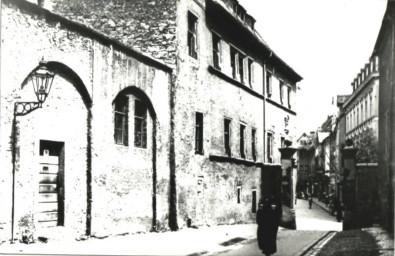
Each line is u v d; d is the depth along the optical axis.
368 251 12.94
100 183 15.15
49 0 20.75
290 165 23.91
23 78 12.16
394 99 16.48
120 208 16.19
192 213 20.75
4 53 11.60
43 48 12.83
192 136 21.02
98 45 15.11
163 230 18.69
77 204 14.33
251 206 28.41
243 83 27.59
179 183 19.66
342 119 29.78
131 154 16.97
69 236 13.80
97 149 15.04
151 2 20.08
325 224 30.25
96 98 15.02
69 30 13.82
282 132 35.56
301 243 16.02
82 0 20.78
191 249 13.94
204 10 22.64
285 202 23.88
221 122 24.39
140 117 17.97
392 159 16.42
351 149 20.19
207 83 22.77
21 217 12.11
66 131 13.98
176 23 19.83
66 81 14.01
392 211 16.50
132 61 16.95
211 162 23.00
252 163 28.70
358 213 20.09
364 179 20.09
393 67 16.53
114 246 13.48
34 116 12.70
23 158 12.20
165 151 19.09
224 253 13.55
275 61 33.66
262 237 12.76
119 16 20.44
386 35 17.92
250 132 28.72
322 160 72.06
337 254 12.91
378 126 20.28
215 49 24.42
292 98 39.16
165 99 19.23
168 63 19.73
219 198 23.78
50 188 13.56
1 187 11.57
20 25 12.07
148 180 18.03
